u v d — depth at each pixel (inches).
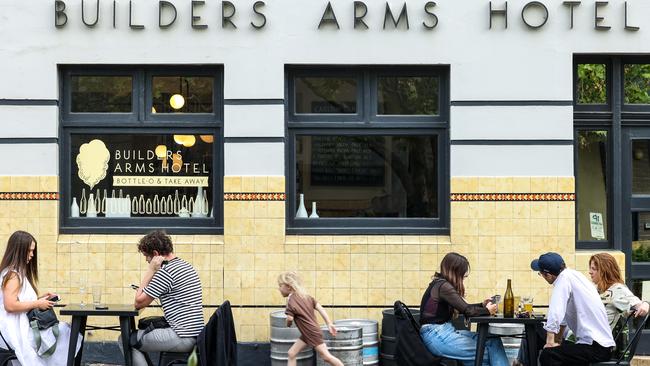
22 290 338.0
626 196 410.3
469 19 400.2
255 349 398.6
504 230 398.9
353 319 391.9
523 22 399.5
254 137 400.5
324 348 351.6
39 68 400.2
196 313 339.3
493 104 400.2
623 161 410.6
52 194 399.9
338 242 401.1
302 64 402.6
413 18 400.8
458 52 400.2
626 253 411.8
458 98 400.5
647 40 400.2
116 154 411.2
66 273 400.5
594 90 412.8
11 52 400.2
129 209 410.9
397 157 410.6
